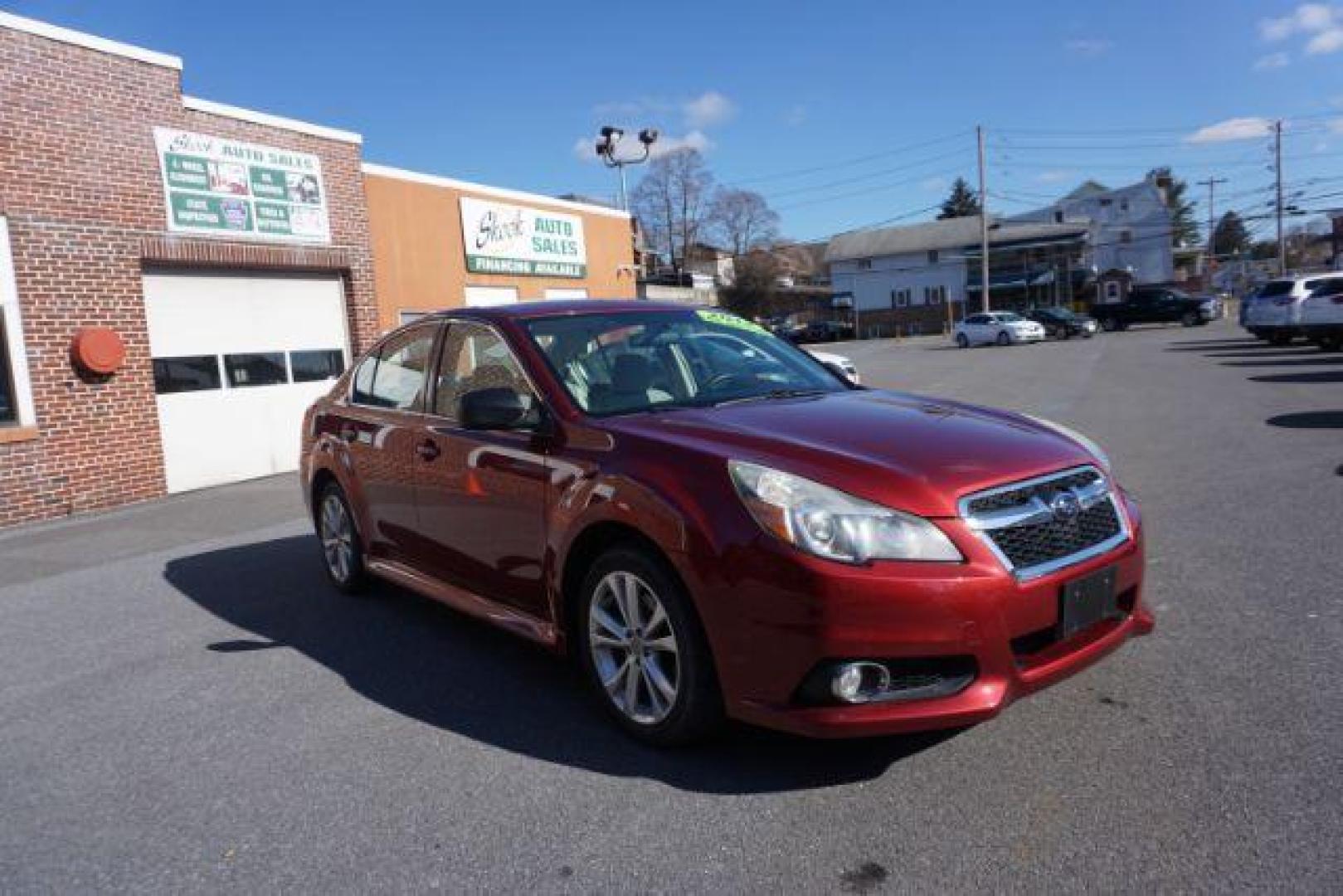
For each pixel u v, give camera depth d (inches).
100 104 413.1
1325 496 274.1
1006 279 2596.0
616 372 167.0
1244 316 998.4
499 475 161.3
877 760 131.5
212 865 116.9
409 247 586.2
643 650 137.9
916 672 117.6
